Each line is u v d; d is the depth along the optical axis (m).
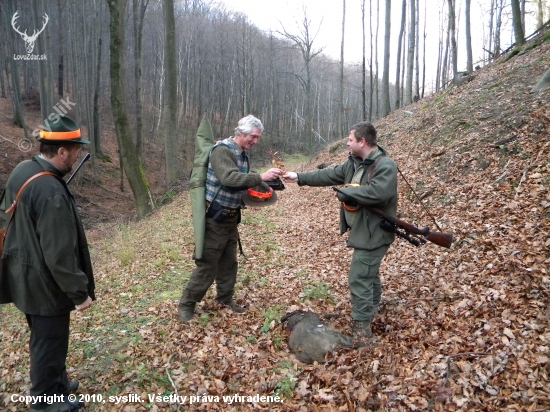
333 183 4.00
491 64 16.00
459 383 2.92
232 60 46.28
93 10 24.39
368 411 2.86
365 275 3.67
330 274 5.70
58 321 2.93
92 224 16.78
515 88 9.73
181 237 8.26
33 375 2.95
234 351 3.77
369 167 3.57
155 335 4.14
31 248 2.73
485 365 3.04
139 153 20.16
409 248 5.96
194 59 42.69
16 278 2.78
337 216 9.03
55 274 2.71
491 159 7.22
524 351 3.08
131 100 35.03
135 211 18.61
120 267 6.95
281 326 4.12
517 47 14.60
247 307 4.70
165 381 3.44
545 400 2.63
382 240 3.63
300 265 6.25
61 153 2.84
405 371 3.16
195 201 4.07
